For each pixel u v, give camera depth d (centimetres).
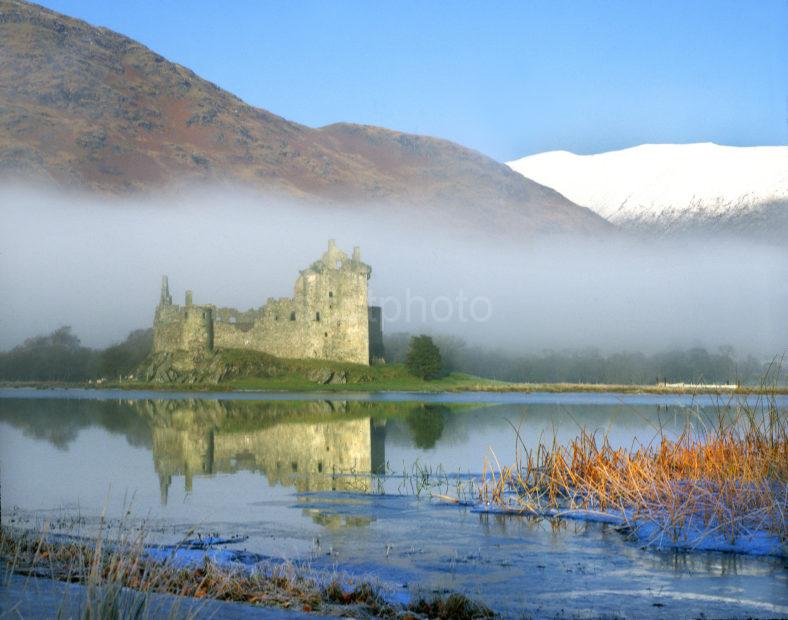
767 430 2942
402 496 3116
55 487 3334
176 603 1282
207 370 16512
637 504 2609
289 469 3947
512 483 3288
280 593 1670
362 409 9038
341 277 17375
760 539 2255
